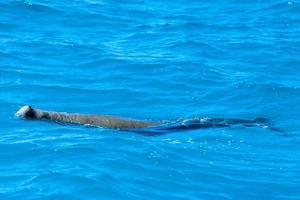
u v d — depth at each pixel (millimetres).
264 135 14367
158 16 22016
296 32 21125
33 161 12633
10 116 14625
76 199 11344
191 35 20500
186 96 16469
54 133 13836
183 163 12883
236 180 12398
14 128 14055
